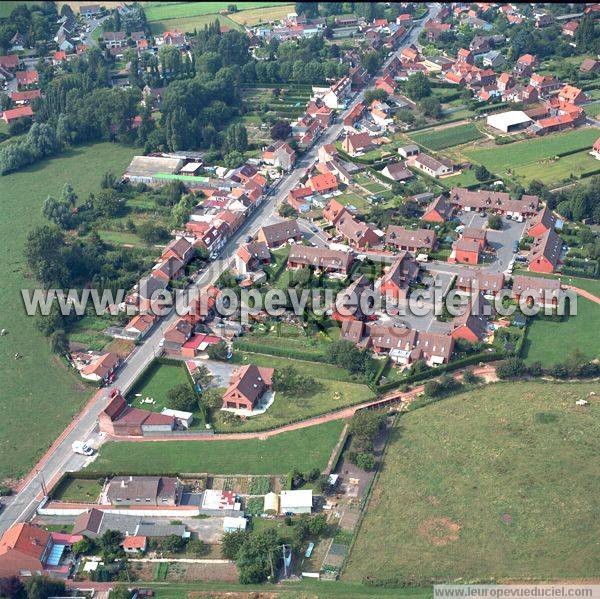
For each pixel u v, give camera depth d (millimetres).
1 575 174875
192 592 167750
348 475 197875
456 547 173000
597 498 180000
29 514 191625
